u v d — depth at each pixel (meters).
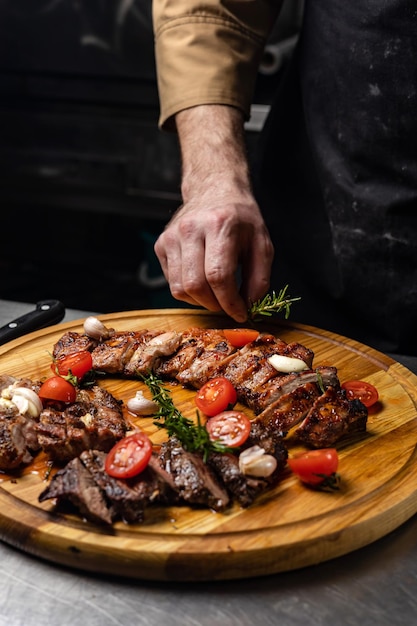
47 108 1.47
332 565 0.57
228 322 0.90
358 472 0.65
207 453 0.61
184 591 0.55
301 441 0.70
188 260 0.82
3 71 1.47
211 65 0.93
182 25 0.94
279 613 0.53
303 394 0.72
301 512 0.60
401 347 0.94
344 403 0.69
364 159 0.91
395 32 0.87
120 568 0.56
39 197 1.54
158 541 0.56
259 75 1.35
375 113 0.89
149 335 0.83
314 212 0.99
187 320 0.91
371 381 0.79
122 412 0.73
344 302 0.96
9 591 0.55
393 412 0.73
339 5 0.91
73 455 0.65
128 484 0.60
